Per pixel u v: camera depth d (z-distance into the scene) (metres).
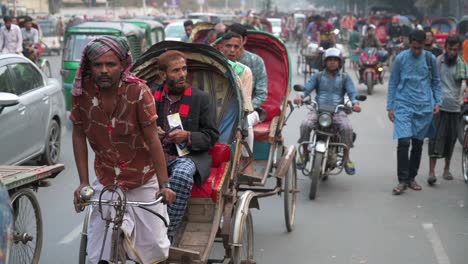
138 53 23.78
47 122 14.13
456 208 11.73
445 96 13.16
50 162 14.43
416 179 13.86
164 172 6.26
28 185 8.33
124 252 6.34
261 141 10.51
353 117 22.06
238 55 10.54
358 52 33.00
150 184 6.44
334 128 12.72
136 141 6.16
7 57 13.27
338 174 13.84
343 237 10.21
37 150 13.67
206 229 7.35
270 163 10.34
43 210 11.46
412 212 11.49
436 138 13.27
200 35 19.73
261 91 10.86
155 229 6.43
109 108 6.02
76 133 6.31
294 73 36.31
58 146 14.88
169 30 34.72
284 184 10.30
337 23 76.81
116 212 6.13
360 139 18.23
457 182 13.59
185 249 6.94
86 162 6.36
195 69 8.61
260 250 9.61
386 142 17.80
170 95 7.58
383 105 24.95
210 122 7.54
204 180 7.34
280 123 10.86
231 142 7.94
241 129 8.11
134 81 6.02
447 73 13.20
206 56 8.34
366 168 14.83
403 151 12.55
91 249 6.41
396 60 12.42
